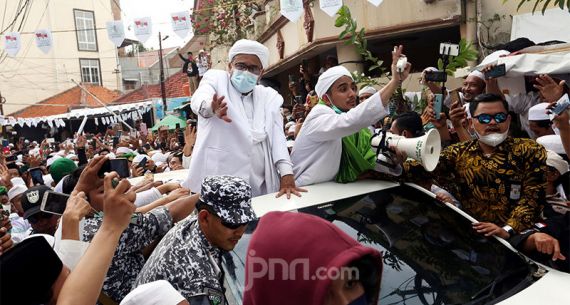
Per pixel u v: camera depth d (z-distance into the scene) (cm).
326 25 905
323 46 930
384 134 342
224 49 1758
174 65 3591
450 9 851
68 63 2681
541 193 304
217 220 220
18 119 2455
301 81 1155
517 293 236
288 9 628
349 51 905
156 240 278
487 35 841
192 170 373
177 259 220
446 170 343
